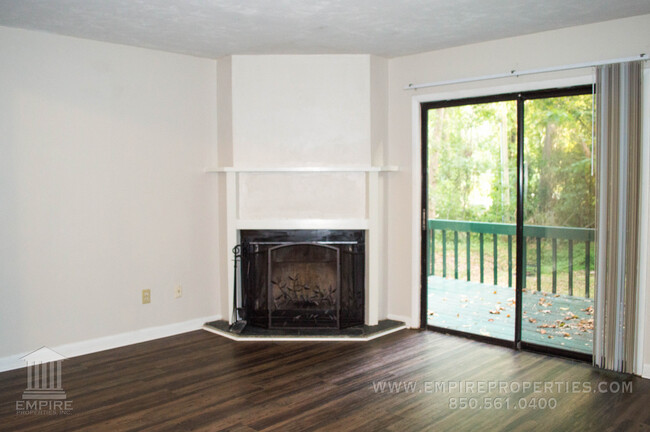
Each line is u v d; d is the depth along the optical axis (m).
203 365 3.79
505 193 4.24
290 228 4.56
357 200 4.60
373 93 4.59
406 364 3.81
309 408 3.06
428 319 4.78
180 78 4.50
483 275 4.42
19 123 3.66
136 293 4.32
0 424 2.87
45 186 3.80
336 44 4.16
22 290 3.73
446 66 4.39
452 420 2.91
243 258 4.68
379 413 2.99
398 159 4.77
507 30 3.80
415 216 4.69
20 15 3.34
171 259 4.54
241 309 4.73
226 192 4.61
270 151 4.56
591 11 3.35
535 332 4.12
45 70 3.76
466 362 3.86
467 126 4.40
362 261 4.64
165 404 3.12
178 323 4.61
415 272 4.73
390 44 4.18
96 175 4.05
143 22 3.52
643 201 3.46
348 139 4.56
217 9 3.25
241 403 3.13
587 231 3.85
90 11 3.27
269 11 3.29
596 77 3.56
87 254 4.03
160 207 4.44
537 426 2.84
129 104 4.20
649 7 3.27
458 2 3.15
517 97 4.09
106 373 3.63
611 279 3.59
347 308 4.60
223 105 4.66
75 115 3.92
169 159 4.47
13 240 3.67
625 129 3.47
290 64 4.51
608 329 3.64
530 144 4.08
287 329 4.56
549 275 4.05
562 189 3.95
